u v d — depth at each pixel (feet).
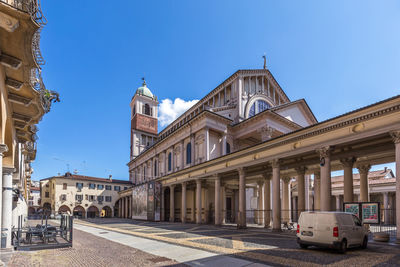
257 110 139.03
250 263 30.19
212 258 33.04
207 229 76.02
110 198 220.02
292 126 128.67
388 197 128.16
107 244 46.91
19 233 43.45
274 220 65.46
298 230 39.91
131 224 103.65
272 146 66.69
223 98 148.97
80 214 206.28
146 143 237.86
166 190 140.56
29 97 37.73
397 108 43.34
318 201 90.74
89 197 210.59
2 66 29.63
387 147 55.16
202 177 98.17
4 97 32.37
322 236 36.63
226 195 131.85
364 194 70.79
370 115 46.70
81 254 36.91
